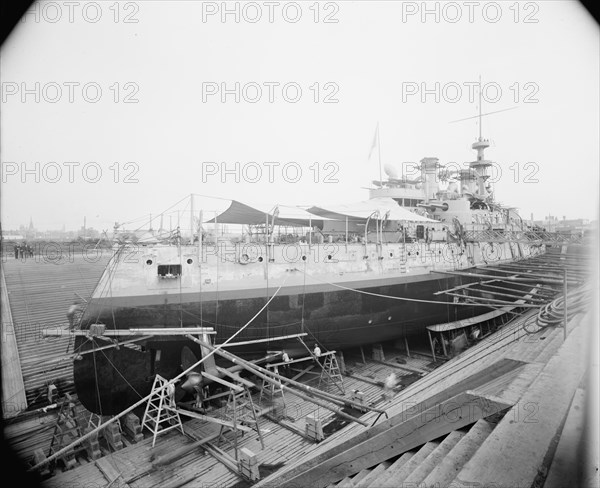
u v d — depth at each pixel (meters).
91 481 11.30
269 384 16.11
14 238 32.09
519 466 4.61
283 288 17.22
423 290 22.23
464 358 15.17
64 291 24.94
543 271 22.05
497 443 5.02
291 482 7.77
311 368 19.06
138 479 11.32
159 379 13.66
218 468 11.78
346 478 7.30
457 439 6.06
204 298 15.73
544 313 13.47
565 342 7.80
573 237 17.64
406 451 6.75
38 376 17.23
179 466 11.91
